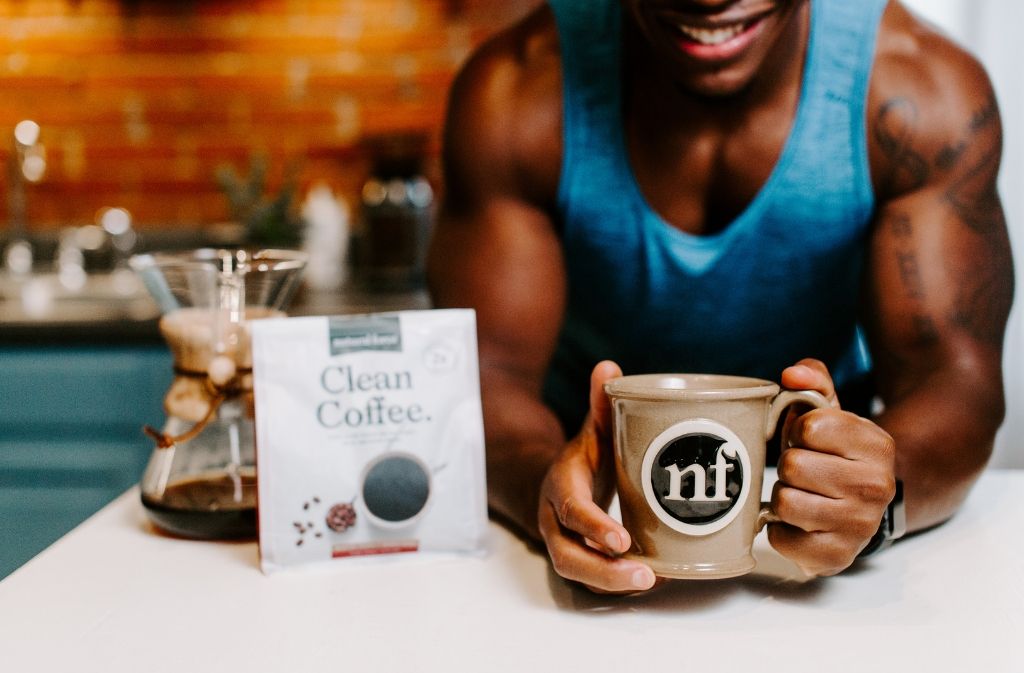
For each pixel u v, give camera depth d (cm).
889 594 61
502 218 99
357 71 253
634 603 59
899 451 74
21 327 181
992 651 52
